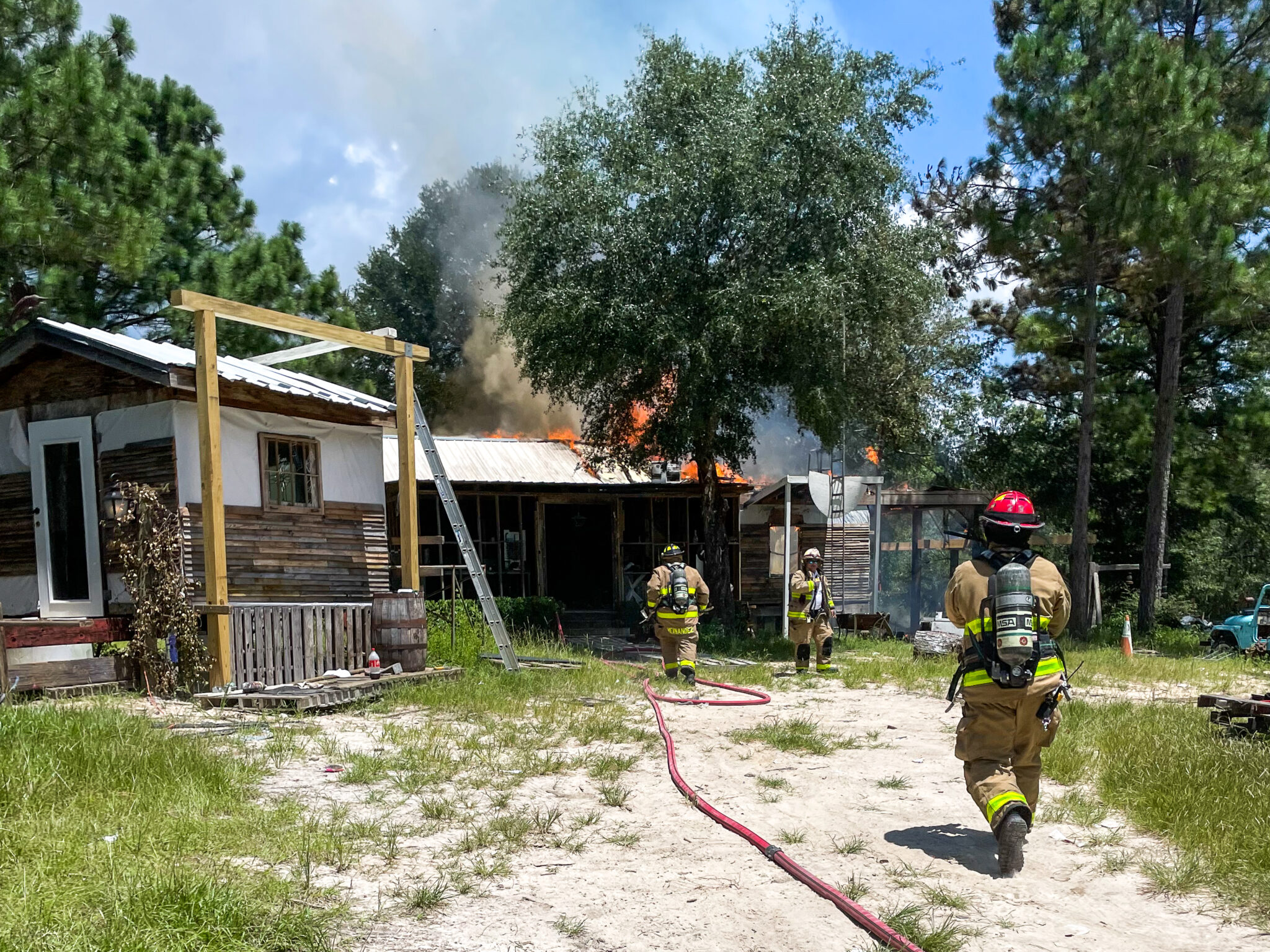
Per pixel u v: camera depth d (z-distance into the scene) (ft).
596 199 58.03
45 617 37.22
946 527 79.15
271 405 39.42
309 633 34.12
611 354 56.90
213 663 31.17
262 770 21.39
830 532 78.07
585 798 20.33
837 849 17.15
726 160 55.77
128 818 16.57
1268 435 73.77
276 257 68.85
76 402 37.65
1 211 44.21
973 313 85.51
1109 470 91.09
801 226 58.80
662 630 39.37
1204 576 89.04
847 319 58.03
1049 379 85.97
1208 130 59.36
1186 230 59.62
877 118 62.39
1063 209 69.05
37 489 38.19
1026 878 15.81
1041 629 16.87
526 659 44.37
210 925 11.98
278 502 39.65
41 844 14.74
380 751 23.68
